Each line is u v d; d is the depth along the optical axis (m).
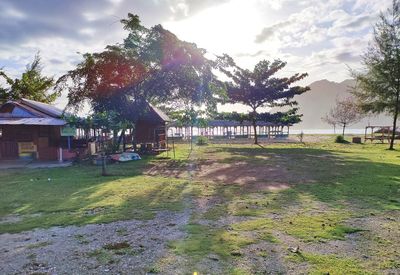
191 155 21.28
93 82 20.89
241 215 6.30
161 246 4.66
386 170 12.83
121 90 21.33
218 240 4.87
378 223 5.72
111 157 17.19
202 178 11.29
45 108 20.41
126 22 21.11
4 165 16.47
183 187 9.48
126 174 12.51
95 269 3.92
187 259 4.16
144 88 22.39
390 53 24.03
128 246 4.68
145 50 21.44
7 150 19.12
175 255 4.30
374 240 4.85
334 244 4.68
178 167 14.77
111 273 3.80
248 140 44.47
